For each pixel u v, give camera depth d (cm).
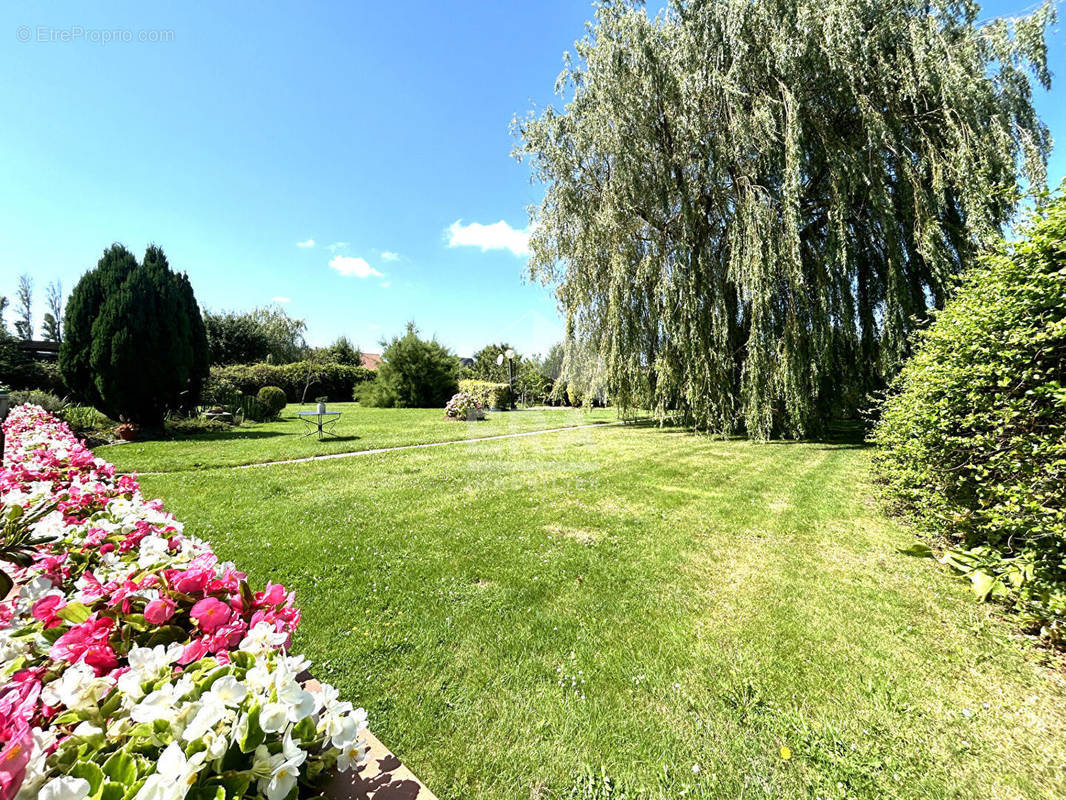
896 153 775
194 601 114
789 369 813
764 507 460
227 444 917
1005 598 258
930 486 349
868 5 757
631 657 216
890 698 184
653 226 983
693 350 922
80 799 58
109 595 115
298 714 80
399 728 173
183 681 80
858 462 682
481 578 306
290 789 76
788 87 789
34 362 1412
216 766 72
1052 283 241
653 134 920
